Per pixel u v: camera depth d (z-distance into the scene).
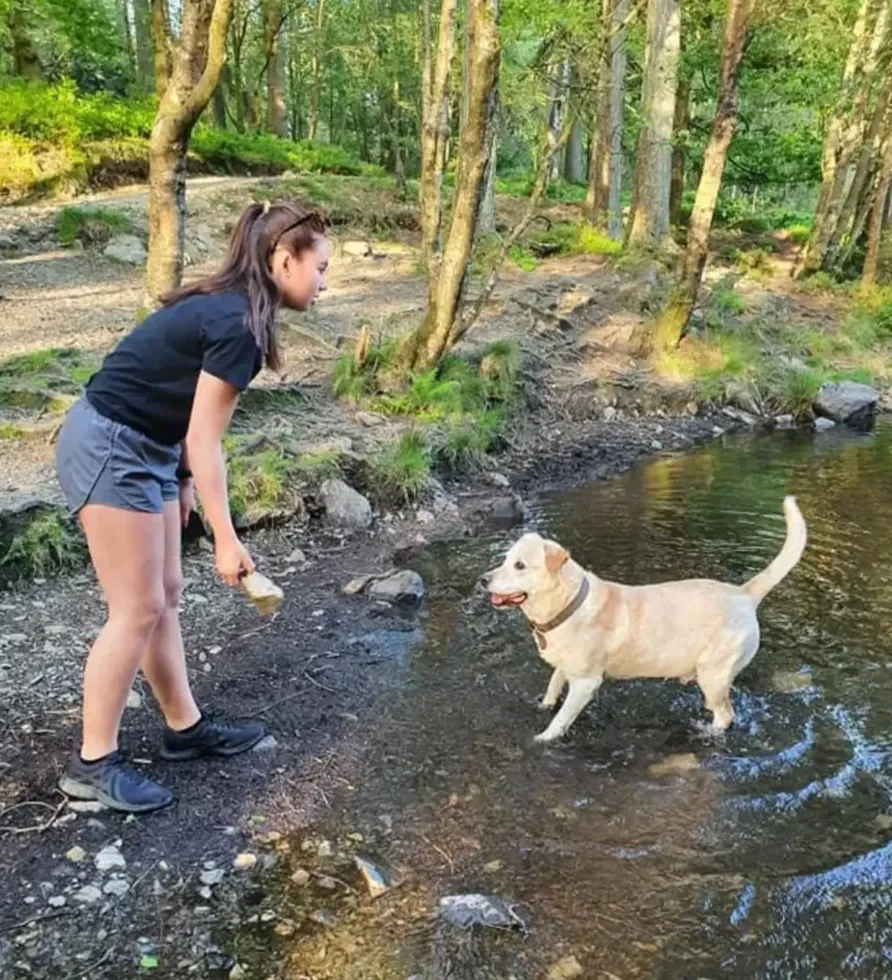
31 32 16.23
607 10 10.62
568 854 3.24
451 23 8.43
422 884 3.06
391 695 4.30
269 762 3.71
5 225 11.40
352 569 5.82
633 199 15.81
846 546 6.55
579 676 3.91
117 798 3.28
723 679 3.98
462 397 8.68
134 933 2.78
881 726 4.14
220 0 6.11
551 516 7.14
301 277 2.97
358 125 27.91
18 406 6.69
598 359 11.33
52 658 4.29
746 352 11.89
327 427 7.58
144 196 13.34
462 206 7.97
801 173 21.30
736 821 3.45
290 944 2.78
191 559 5.64
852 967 2.77
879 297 15.48
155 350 2.90
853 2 15.45
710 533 6.81
